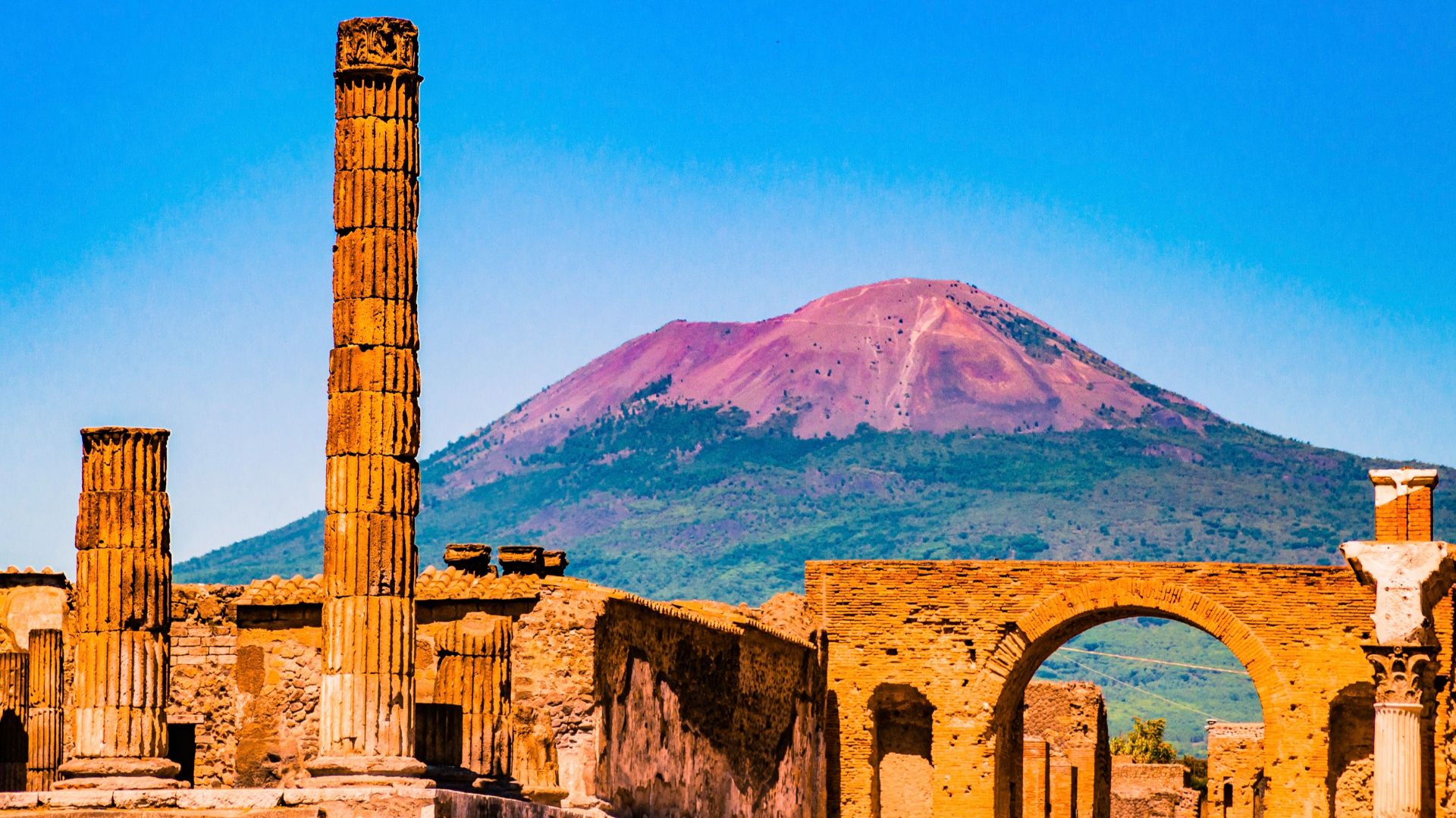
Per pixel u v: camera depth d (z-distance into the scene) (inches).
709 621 3102.9
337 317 2239.2
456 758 2303.2
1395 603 2689.5
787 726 3489.2
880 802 3786.9
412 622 2226.9
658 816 2933.1
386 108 2252.7
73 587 2866.6
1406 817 2655.0
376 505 2212.1
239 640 2819.9
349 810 2075.5
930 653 3742.6
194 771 2797.7
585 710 2733.8
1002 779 3804.1
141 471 2311.8
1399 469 2827.3
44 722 2578.7
